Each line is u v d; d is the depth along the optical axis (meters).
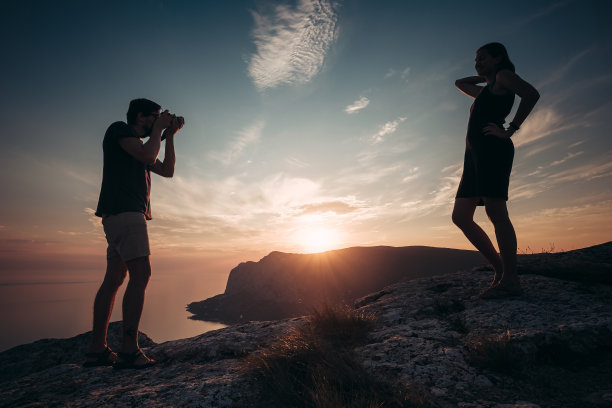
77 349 3.94
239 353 2.46
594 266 3.05
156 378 2.21
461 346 2.14
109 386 2.16
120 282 2.87
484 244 3.11
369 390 1.63
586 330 1.99
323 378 1.71
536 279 3.16
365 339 2.39
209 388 1.84
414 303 3.10
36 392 2.12
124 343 2.55
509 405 1.46
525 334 2.02
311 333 2.36
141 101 3.05
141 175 2.81
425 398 1.52
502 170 2.78
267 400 1.70
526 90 2.64
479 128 2.94
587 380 1.67
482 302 2.80
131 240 2.59
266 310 133.12
